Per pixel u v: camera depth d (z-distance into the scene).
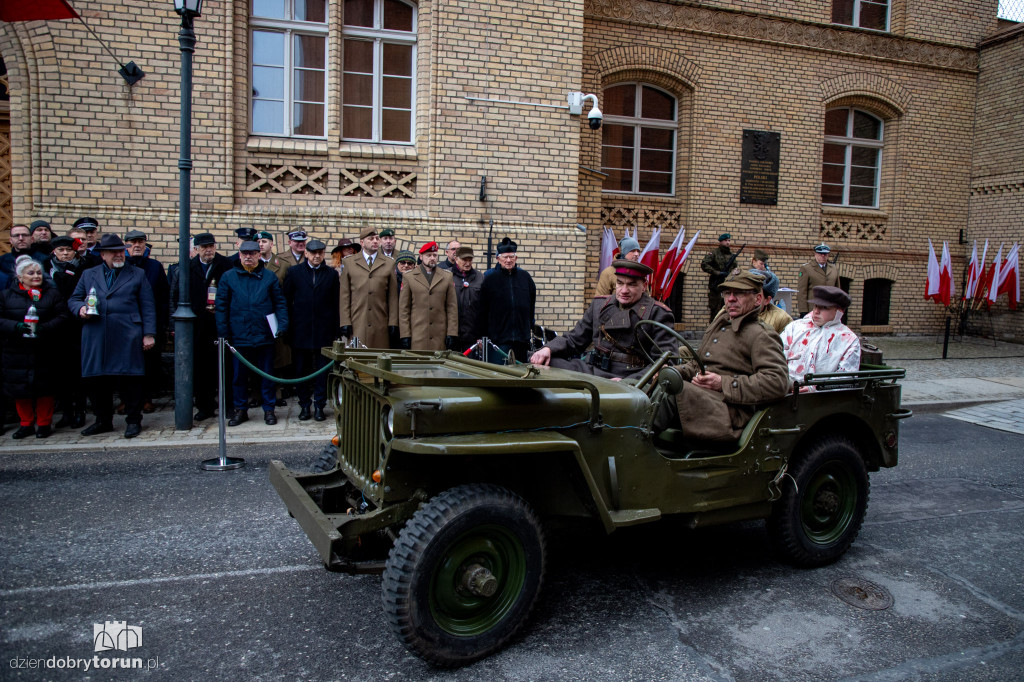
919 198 14.92
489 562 3.12
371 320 7.42
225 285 7.02
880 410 4.49
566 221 9.77
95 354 6.36
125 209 8.34
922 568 4.26
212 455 6.21
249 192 8.84
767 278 5.21
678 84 13.07
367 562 3.08
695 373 4.21
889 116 14.65
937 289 12.71
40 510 4.75
